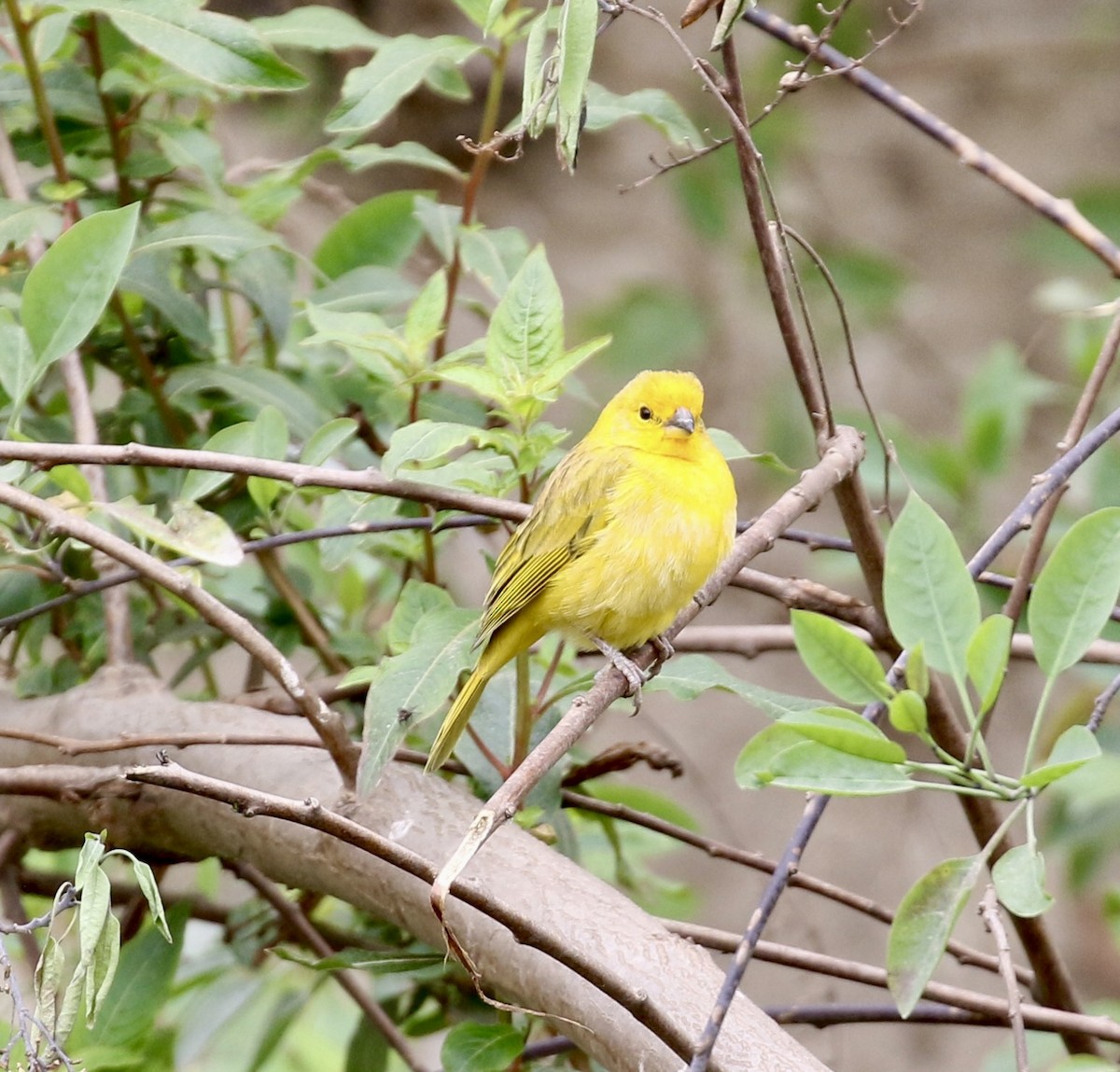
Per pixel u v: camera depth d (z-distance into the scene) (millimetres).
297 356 10031
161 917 5352
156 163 9477
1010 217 19812
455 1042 7285
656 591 8453
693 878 18391
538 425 8156
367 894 7023
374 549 9812
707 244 18000
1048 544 11992
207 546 7059
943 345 19391
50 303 7469
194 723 7652
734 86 7543
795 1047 6109
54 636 9500
